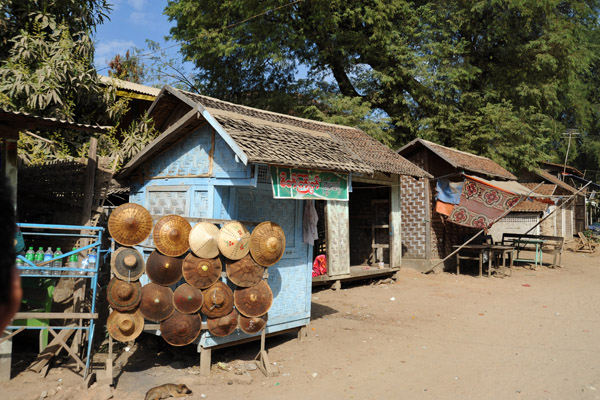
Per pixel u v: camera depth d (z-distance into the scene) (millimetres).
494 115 20266
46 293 6035
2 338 4945
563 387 5695
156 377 5727
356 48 20406
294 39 19562
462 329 8484
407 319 9188
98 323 7441
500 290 12664
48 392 4879
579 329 8586
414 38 20969
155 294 5566
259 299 6195
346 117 18641
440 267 15438
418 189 15156
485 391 5547
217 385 5543
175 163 6992
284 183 6301
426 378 5973
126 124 12586
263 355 6273
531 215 22953
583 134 32094
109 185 7590
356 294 11523
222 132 6016
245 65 20656
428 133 20484
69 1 9602
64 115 9023
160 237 5652
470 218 14039
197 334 5762
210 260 5875
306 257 7637
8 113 4953
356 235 15344
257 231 6195
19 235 5152
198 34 19172
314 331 8117
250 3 18469
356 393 5430
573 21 23875
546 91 21641
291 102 19797
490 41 22562
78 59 9406
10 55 9055
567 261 19938
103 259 6980
